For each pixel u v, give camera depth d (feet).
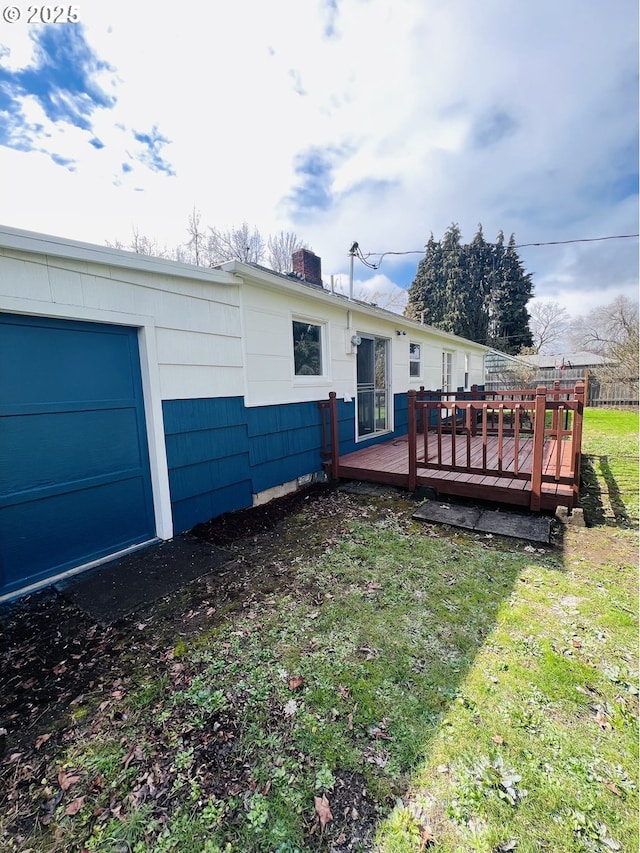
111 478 10.77
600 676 6.29
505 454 18.79
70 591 9.14
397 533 12.27
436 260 94.12
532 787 4.62
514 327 97.14
